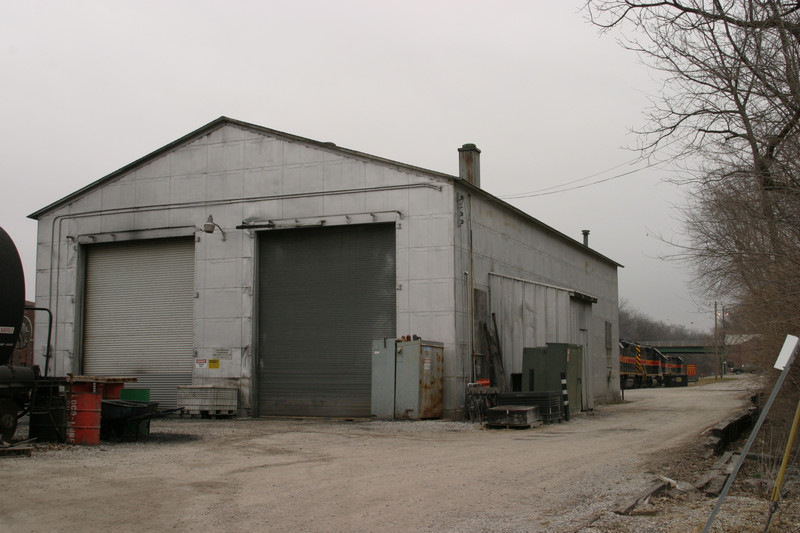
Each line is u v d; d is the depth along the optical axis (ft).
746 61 40.93
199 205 90.74
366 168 83.51
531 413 69.82
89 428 51.88
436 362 76.84
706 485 38.91
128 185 94.63
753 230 46.39
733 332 75.46
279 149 87.76
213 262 89.30
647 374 223.30
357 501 33.19
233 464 43.93
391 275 82.38
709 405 117.39
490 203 90.63
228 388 83.61
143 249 94.58
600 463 45.91
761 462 43.73
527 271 102.83
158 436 59.72
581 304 113.09
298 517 30.04
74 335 94.84
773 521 29.63
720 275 59.26
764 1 40.29
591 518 30.09
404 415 74.38
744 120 43.04
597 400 129.39
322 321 84.58
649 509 31.48
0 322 48.96
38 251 98.22
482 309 85.40
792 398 57.00
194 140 92.02
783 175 41.70
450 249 78.95
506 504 32.83
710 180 47.50
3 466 40.83
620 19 44.37
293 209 86.33
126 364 92.99
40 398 52.47
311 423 75.05
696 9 42.34
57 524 28.40
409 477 39.68
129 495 33.76
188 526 28.48
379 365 76.18
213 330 88.17
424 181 80.89
